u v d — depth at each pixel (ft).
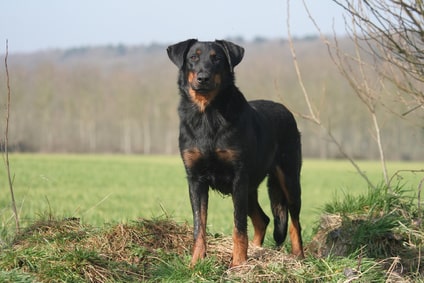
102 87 373.20
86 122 354.95
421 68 23.16
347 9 22.93
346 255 27.99
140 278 24.20
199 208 25.95
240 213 25.57
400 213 30.04
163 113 356.79
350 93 286.87
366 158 299.99
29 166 151.84
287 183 30.07
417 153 293.02
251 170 26.58
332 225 30.68
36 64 363.56
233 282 22.57
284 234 30.27
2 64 32.27
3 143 32.94
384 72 28.30
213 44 26.68
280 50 411.75
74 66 401.90
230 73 26.32
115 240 26.96
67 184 107.65
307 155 309.63
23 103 330.54
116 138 358.43
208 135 25.43
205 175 26.12
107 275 23.61
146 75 414.21
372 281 22.95
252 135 26.37
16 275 21.65
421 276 25.27
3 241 27.50
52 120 346.33
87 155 280.72
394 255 27.48
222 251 27.43
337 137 303.27
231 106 25.67
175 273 23.47
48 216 31.94
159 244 27.53
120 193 93.56
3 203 67.72
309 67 297.33
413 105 31.76
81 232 27.50
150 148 351.46
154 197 87.40
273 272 23.09
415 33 22.68
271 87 279.08
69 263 23.41
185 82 26.63
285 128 30.27
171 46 27.40
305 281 22.77
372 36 24.12
